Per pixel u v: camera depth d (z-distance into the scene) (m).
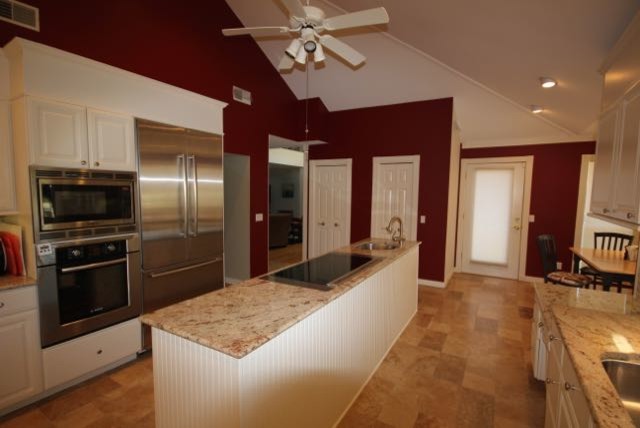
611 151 1.93
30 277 2.20
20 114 2.13
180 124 3.05
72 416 2.10
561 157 5.15
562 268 5.21
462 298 4.45
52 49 2.16
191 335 1.31
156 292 2.88
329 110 5.57
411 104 4.95
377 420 2.08
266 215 4.95
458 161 5.57
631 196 1.59
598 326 1.54
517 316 3.82
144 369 2.63
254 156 4.67
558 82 2.96
